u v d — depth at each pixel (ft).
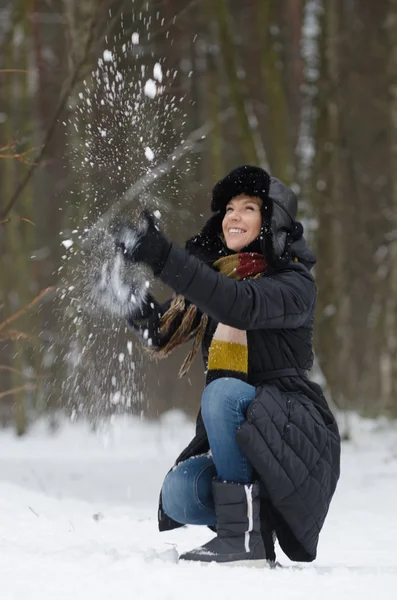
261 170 23.81
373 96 113.19
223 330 23.21
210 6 86.79
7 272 112.68
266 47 87.71
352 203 122.42
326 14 90.94
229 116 111.34
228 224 24.02
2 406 120.37
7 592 18.19
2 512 34.81
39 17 106.83
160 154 26.68
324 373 88.94
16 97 103.19
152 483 59.93
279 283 22.30
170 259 20.67
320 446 22.48
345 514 43.62
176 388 128.88
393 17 96.37
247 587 18.83
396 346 100.94
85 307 25.07
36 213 134.72
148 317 24.18
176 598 17.92
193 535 33.81
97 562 20.72
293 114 108.68
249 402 22.36
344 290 116.67
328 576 20.48
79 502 42.01
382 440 80.64
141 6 50.06
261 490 22.71
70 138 63.21
